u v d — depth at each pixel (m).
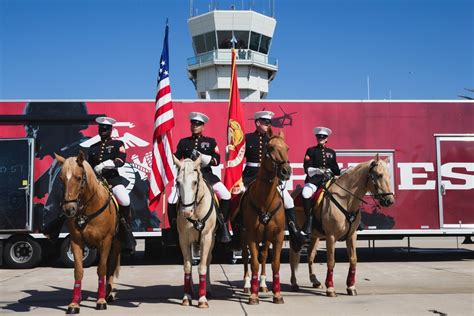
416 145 12.18
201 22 41.78
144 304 7.00
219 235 7.17
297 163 11.95
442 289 8.20
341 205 7.43
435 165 12.13
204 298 6.71
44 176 11.66
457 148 12.22
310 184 8.09
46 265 12.35
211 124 11.96
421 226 11.96
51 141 11.78
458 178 12.13
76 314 6.27
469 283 8.89
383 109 12.24
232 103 9.94
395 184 12.06
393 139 12.17
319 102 12.21
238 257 12.38
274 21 42.81
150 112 11.96
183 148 7.68
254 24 41.31
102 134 7.46
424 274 10.16
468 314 6.12
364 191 7.40
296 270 8.27
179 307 6.72
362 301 7.04
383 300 7.09
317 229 7.89
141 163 11.79
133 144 11.85
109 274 7.30
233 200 7.87
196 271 11.13
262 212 6.77
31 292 8.21
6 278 9.97
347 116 12.20
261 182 6.75
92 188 6.40
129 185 11.68
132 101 11.98
